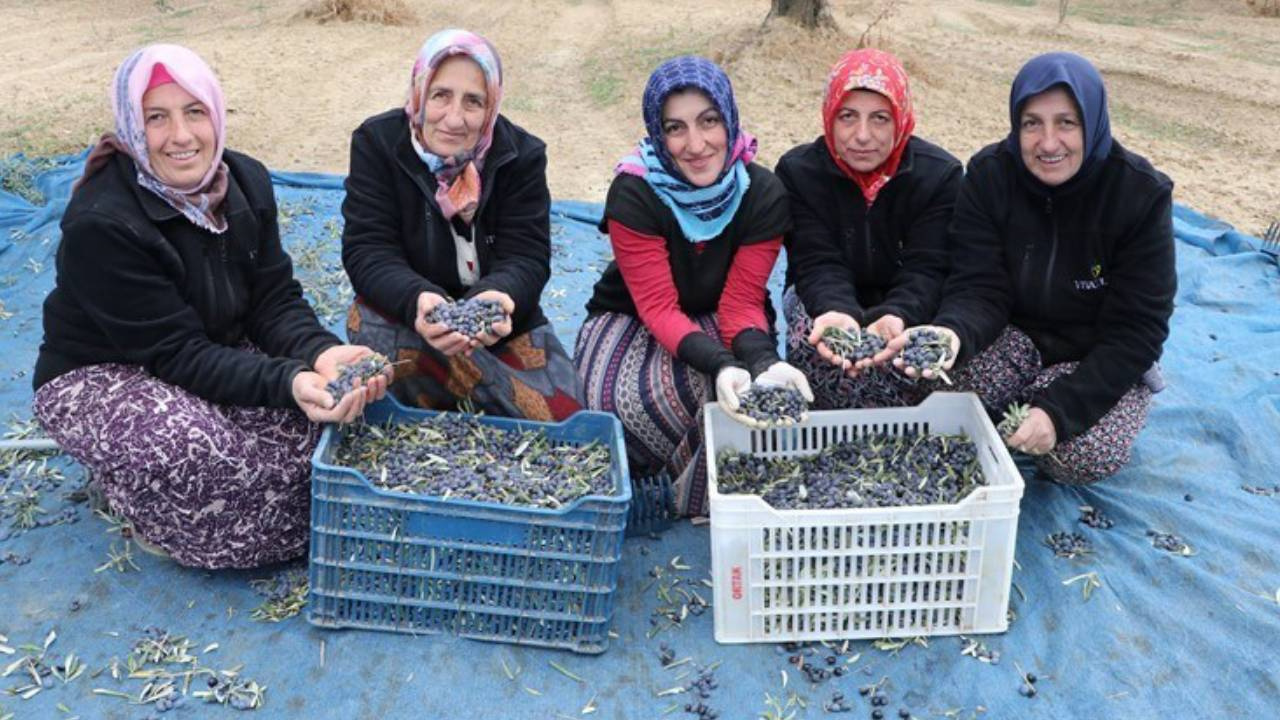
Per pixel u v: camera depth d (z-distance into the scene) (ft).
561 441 12.50
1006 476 11.43
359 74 39.99
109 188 11.15
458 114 12.30
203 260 11.80
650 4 51.08
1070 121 11.93
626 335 13.94
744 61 35.86
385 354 13.07
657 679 11.04
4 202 22.61
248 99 35.68
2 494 13.33
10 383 15.99
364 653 11.16
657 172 12.80
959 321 12.72
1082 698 10.78
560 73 39.40
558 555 10.82
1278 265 20.57
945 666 11.19
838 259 13.89
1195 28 47.75
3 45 45.03
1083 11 52.29
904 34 44.29
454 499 10.63
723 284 13.69
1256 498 13.92
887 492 11.64
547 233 13.74
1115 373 12.50
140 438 11.05
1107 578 12.30
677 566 12.67
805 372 13.93
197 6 55.62
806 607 11.33
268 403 11.42
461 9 53.67
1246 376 16.74
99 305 11.19
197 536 11.68
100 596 11.79
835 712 10.64
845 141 13.03
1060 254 12.82
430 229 13.12
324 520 10.86
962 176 13.65
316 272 19.38
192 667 10.89
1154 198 12.25
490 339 12.12
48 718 10.23
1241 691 10.77
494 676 10.96
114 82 10.94
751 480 12.54
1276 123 32.58
